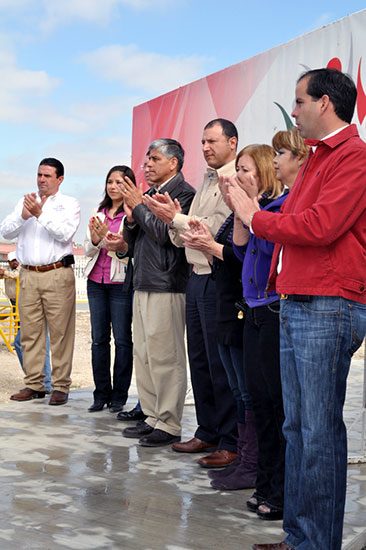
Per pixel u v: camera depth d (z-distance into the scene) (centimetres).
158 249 431
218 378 379
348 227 226
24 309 573
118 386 532
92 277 530
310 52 426
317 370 232
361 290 231
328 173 233
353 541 274
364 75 381
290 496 257
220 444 385
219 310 342
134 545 269
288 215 233
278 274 253
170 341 431
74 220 559
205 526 291
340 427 238
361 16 384
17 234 576
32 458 393
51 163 552
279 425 294
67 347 564
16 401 572
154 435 429
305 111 241
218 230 367
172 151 437
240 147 502
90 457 397
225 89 520
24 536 276
